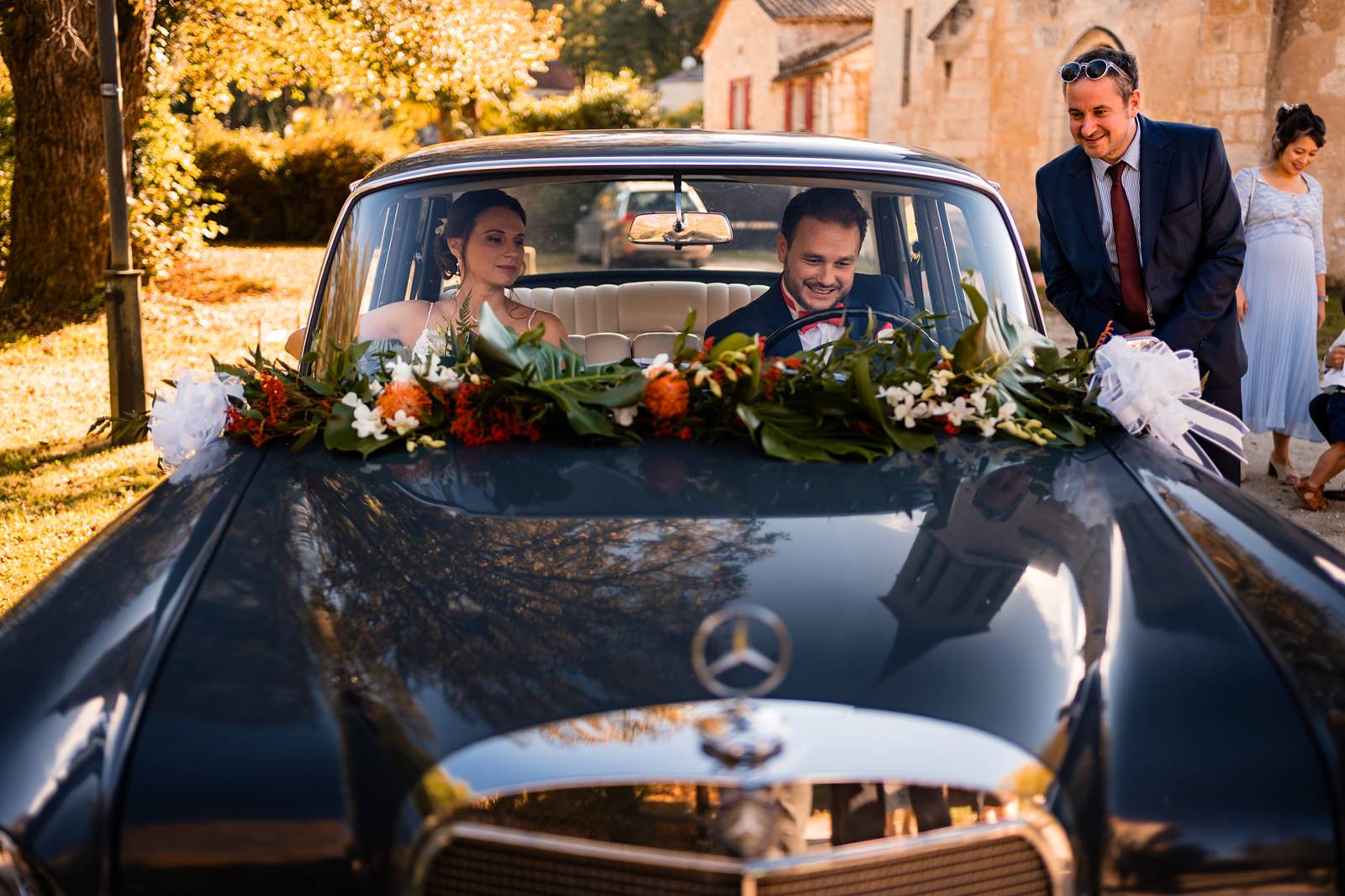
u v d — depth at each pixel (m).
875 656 1.72
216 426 2.70
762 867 1.51
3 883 1.61
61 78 11.53
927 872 1.58
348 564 2.01
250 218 23.36
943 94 19.95
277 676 1.74
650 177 3.12
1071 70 3.72
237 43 14.54
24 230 11.95
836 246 3.12
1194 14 15.81
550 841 1.55
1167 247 3.82
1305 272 6.38
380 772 1.62
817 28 36.44
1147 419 2.65
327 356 2.94
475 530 2.10
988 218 3.15
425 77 14.41
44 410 8.36
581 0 60.38
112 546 2.18
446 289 3.23
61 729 1.69
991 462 2.44
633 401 2.54
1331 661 1.79
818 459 2.43
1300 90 14.47
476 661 1.73
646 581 1.90
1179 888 1.64
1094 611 1.88
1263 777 1.66
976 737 1.61
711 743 1.53
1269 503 6.22
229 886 1.58
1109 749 1.68
